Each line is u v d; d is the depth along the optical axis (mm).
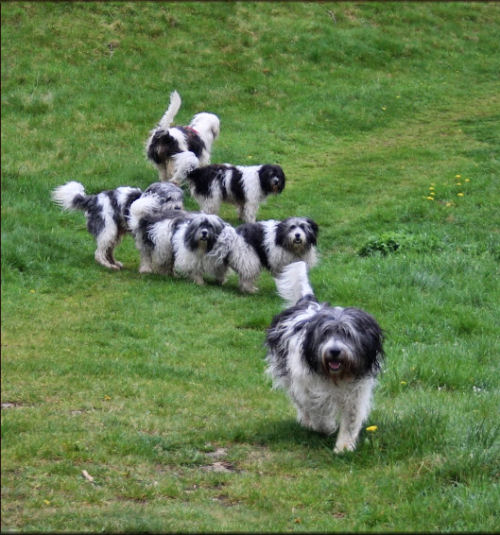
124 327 12789
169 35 30016
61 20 28859
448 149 24125
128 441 8406
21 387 10055
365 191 20828
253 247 15227
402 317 13594
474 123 26672
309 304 9094
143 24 30062
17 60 26281
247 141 24250
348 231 18188
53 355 11344
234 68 29156
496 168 22078
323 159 23641
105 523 6656
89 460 7977
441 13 36781
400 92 29438
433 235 17422
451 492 7461
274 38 31562
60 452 8039
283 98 27953
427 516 7090
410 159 23344
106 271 15711
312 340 8141
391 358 11633
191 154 18797
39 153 21688
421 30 35000
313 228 15289
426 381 11062
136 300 14195
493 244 17125
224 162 22469
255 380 11062
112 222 15867
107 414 9266
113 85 26266
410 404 9789
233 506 7297
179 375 11016
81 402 9695
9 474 7543
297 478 7902
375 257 16438
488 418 9242
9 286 14312
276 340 9086
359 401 8422
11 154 21328
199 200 18844
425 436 8453
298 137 25172
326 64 30875
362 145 25016
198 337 12750
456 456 8016
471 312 13812
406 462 8133
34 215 17953
